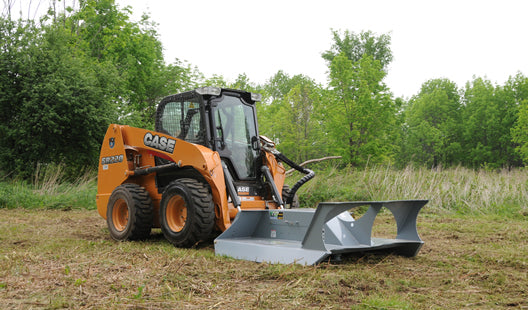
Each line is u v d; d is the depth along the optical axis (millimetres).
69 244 5988
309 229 4547
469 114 39312
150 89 27203
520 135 31484
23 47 15781
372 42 38812
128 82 24703
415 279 4109
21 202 11547
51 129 15422
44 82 15453
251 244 4891
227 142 6195
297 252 4516
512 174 13922
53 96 15422
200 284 3713
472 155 37344
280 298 3354
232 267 4395
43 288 3535
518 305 3342
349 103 21922
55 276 3891
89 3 24375
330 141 24047
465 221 9016
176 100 6598
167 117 6754
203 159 5633
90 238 6816
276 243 4961
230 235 5281
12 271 4070
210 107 6160
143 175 6734
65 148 16234
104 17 25203
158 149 6305
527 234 7109
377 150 21375
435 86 46188
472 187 11609
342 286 3740
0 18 15867
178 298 3322
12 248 5707
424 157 38156
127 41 26688
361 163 21625
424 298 3506
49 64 15867
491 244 6234
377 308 3170
